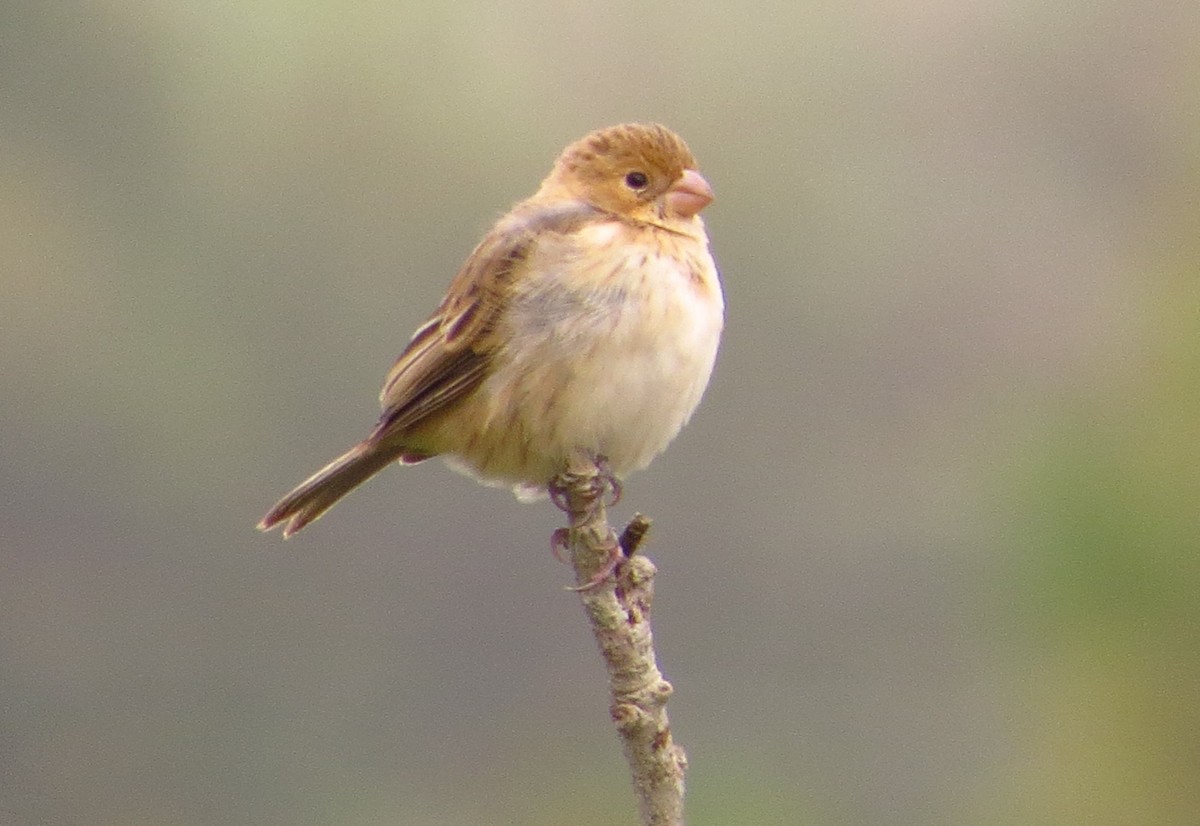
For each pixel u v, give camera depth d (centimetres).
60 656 1527
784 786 1395
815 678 1468
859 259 1644
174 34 1655
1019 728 1181
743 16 1711
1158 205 1291
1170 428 1126
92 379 1590
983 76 1719
